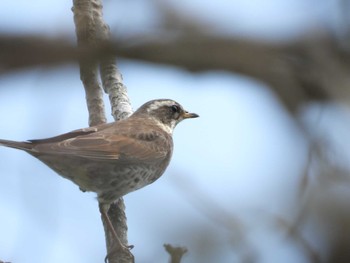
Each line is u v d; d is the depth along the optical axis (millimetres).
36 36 6184
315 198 7586
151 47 6848
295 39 6797
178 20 6918
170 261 9211
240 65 6832
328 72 6762
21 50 6105
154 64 6938
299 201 7891
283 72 6867
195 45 6789
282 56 6824
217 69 6898
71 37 6520
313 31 6789
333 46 6781
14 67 6133
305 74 6887
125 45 6812
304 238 7820
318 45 6770
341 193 7496
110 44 6785
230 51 6789
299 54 6812
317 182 7625
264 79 6906
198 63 6852
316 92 7051
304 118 7555
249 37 6797
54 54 6324
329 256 7375
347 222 7266
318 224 7613
